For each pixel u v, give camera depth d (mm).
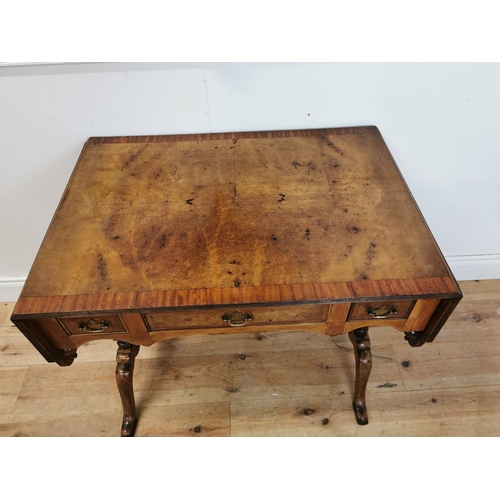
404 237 893
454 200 1429
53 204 1363
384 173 1066
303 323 911
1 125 1150
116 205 988
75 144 1222
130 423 1203
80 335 891
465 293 1604
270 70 1096
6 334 1514
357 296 778
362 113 1202
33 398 1323
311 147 1159
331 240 888
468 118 1202
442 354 1405
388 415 1251
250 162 1111
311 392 1313
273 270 826
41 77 1065
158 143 1188
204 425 1243
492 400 1283
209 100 1152
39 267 842
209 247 877
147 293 792
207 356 1420
